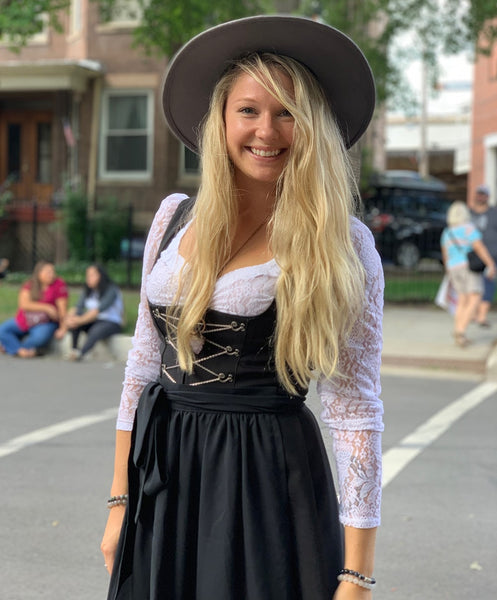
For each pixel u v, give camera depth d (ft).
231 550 6.05
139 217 69.36
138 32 55.31
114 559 6.75
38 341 35.78
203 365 6.27
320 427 6.54
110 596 6.47
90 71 69.05
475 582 13.25
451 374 33.40
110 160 70.69
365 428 6.11
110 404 25.58
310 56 6.49
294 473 6.17
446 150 145.89
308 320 6.01
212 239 6.25
